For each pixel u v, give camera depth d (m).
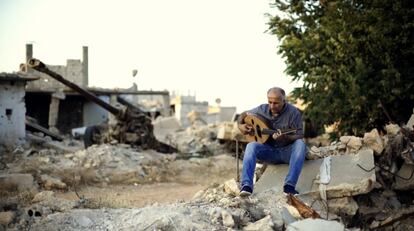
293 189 7.02
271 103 7.28
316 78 14.48
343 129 14.41
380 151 7.94
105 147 18.91
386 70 13.09
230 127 25.58
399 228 7.52
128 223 6.67
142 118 22.14
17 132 23.20
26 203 8.78
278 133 7.20
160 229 6.25
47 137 25.72
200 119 51.81
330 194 7.22
